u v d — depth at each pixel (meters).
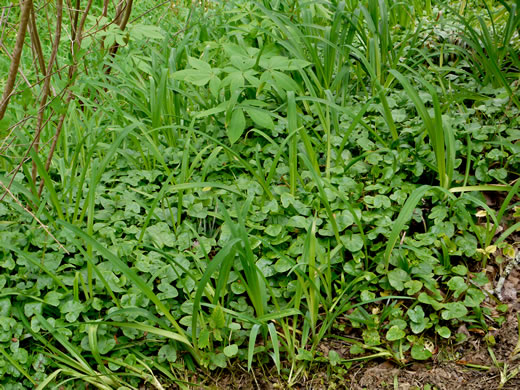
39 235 2.74
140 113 3.66
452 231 2.68
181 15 5.12
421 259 2.59
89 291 2.49
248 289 2.37
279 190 2.96
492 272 2.67
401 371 2.38
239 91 2.94
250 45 3.89
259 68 3.50
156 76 3.46
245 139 3.31
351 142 3.22
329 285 2.51
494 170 2.89
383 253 2.66
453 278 2.50
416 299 2.51
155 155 2.98
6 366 2.28
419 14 4.58
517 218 2.84
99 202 2.97
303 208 2.82
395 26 4.35
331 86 3.47
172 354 2.41
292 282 2.58
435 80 3.66
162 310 2.31
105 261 2.66
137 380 2.38
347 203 2.57
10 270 2.61
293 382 2.37
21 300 2.47
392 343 2.45
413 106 3.42
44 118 3.39
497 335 2.44
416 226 2.86
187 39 3.88
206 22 4.42
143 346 2.46
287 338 2.39
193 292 2.58
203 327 2.34
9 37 4.73
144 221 2.88
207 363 2.39
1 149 2.79
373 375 2.38
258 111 2.92
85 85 3.37
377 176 3.02
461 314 2.37
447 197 2.82
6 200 2.93
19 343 2.40
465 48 3.94
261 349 2.40
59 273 2.61
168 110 3.48
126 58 3.82
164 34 4.59
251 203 2.90
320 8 3.71
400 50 3.56
